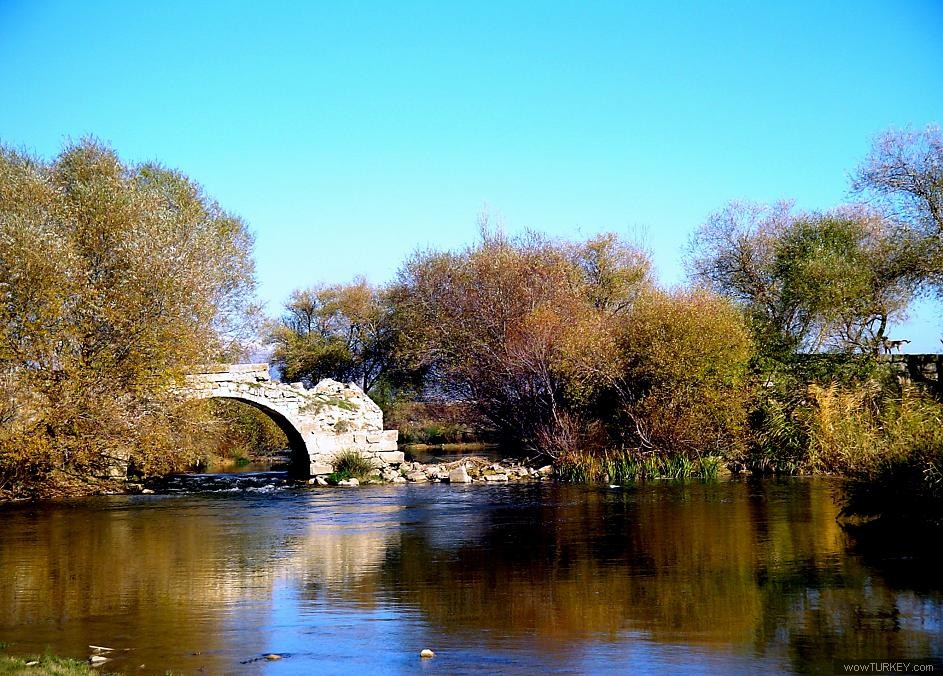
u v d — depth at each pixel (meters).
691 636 10.95
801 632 10.98
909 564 14.68
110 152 39.66
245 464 47.75
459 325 45.06
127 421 29.94
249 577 15.06
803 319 38.22
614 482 30.92
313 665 10.09
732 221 41.81
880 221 39.78
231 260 42.03
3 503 27.61
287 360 57.16
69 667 9.73
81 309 29.52
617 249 48.81
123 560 16.91
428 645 10.84
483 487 30.91
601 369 34.34
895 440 17.78
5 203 31.84
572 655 10.30
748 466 31.97
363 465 35.22
